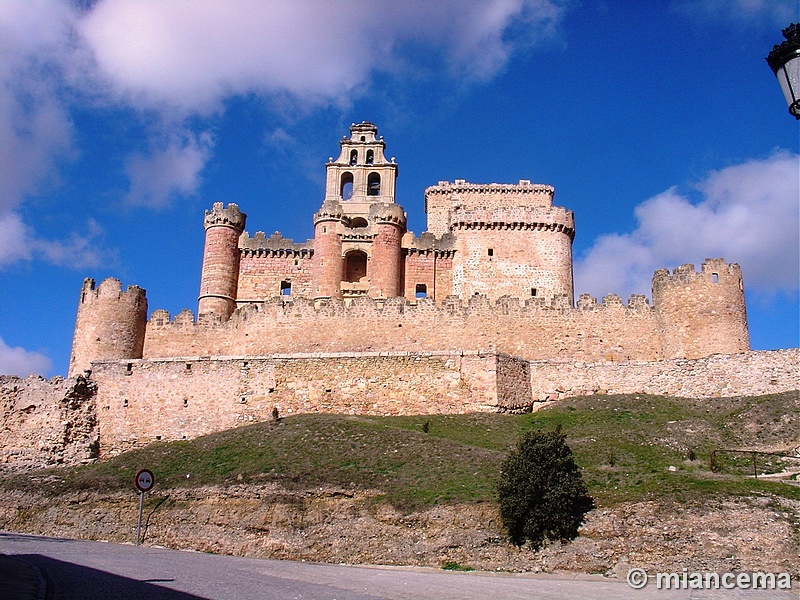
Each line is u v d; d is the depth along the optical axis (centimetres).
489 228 7500
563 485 3344
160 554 3428
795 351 4988
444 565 3294
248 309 6250
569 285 7444
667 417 4797
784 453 4050
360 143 8475
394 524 3550
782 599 2588
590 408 5034
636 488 3538
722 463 3962
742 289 5719
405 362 5244
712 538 3098
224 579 2614
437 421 4891
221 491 4050
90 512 4256
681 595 2631
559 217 7494
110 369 5559
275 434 4719
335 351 6022
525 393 5375
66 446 5341
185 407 5375
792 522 3114
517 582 2866
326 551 3566
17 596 1919
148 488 3766
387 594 2477
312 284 7369
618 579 2969
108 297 6228
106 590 2209
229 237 7562
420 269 7488
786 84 1524
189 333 6291
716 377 5144
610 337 5931
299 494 3875
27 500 4478
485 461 3978
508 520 3325
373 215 7475
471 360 5188
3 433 5450
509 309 6047
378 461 4131
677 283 5762
